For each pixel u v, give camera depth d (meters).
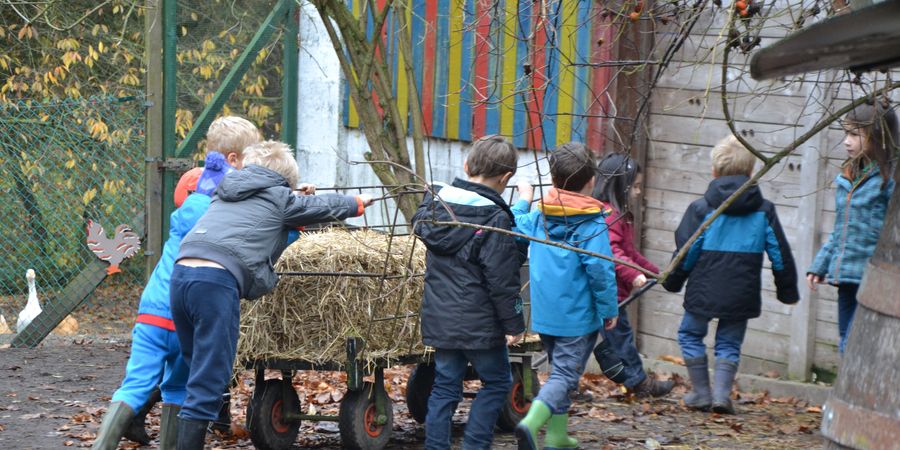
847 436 2.79
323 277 5.84
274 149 5.54
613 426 6.78
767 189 7.86
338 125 10.66
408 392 6.68
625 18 5.22
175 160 9.71
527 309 6.53
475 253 5.34
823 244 7.37
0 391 7.84
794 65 2.79
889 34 2.67
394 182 8.36
